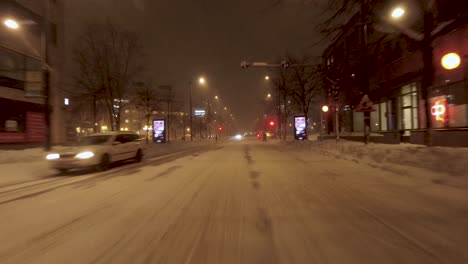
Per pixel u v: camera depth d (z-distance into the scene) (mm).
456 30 15180
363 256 4109
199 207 6844
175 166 14859
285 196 7820
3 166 14688
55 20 26406
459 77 15727
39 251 4426
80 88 24953
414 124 21391
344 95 35000
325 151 19516
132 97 35531
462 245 4418
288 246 4500
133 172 12969
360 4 11523
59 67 26594
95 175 12430
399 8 14875
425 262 3902
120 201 7539
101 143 14688
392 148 14953
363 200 7180
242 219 5887
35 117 24625
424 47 12500
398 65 21391
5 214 6480
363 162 13305
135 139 17250
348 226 5363
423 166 10234
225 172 12445
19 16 23047
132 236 5008
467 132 14492
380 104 27266
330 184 9289
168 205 7066
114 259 4113
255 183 9781
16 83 22969
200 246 4539
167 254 4262
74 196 8258
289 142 35312
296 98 37594
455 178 8469
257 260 4043
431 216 5801
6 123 22141
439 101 17469
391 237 4785
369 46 18750
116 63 24547
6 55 22125
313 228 5293
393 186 8578
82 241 4805
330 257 4094
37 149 20547
